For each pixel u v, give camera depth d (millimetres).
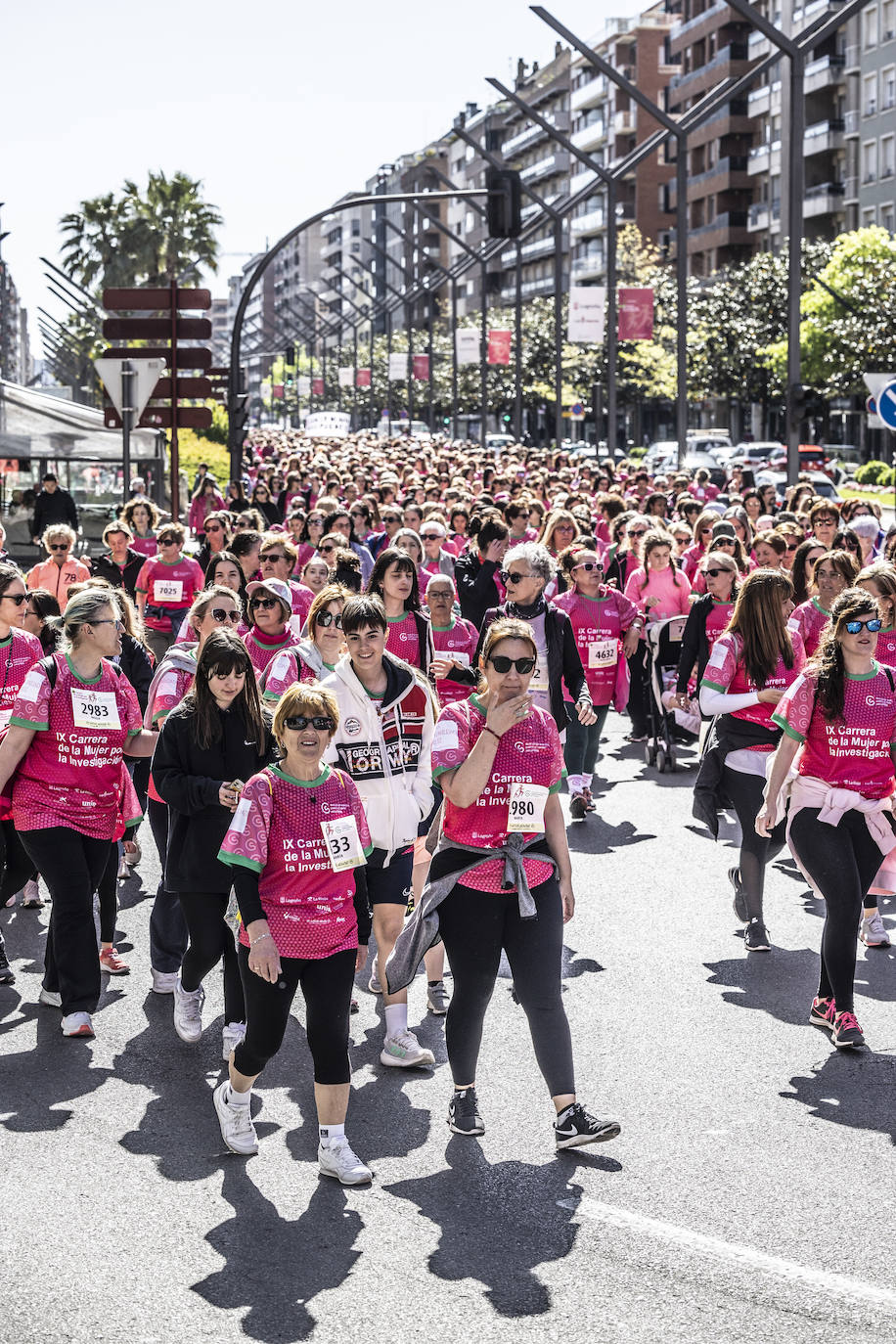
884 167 78062
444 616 10008
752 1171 5871
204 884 6977
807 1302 4875
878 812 7379
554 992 6090
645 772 14289
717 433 81062
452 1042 6250
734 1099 6586
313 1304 4875
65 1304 4879
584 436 112875
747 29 95500
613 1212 5516
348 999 5855
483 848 6125
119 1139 6242
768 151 92875
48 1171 5922
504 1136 6230
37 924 9484
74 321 54281
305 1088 6844
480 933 6129
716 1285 4984
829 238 85000
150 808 8250
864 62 79188
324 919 5773
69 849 7465
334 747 7184
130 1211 5562
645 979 8219
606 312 46531
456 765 6062
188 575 14531
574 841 11477
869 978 8328
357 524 18047
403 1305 4863
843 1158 5988
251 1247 5270
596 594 12266
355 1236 5344
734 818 12352
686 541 16219
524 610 10281
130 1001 8016
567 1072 6047
